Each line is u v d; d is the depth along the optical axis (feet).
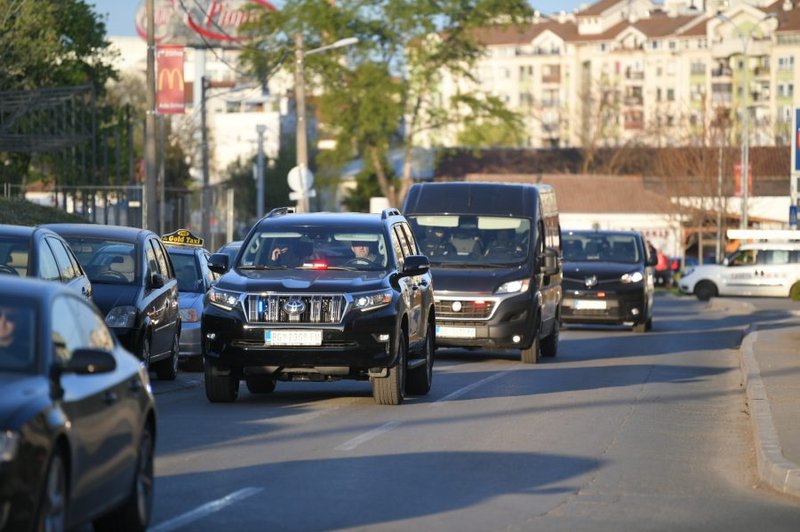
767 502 94.94
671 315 375.45
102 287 157.48
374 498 91.15
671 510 90.48
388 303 142.00
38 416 60.85
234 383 146.72
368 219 154.92
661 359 221.66
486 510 87.97
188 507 86.33
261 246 151.53
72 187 336.29
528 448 116.26
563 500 92.63
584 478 102.06
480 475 101.76
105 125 520.83
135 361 78.95
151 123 293.43
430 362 161.58
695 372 198.59
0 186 455.22
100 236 164.45
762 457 107.86
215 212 400.88
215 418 132.98
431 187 215.10
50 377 65.21
